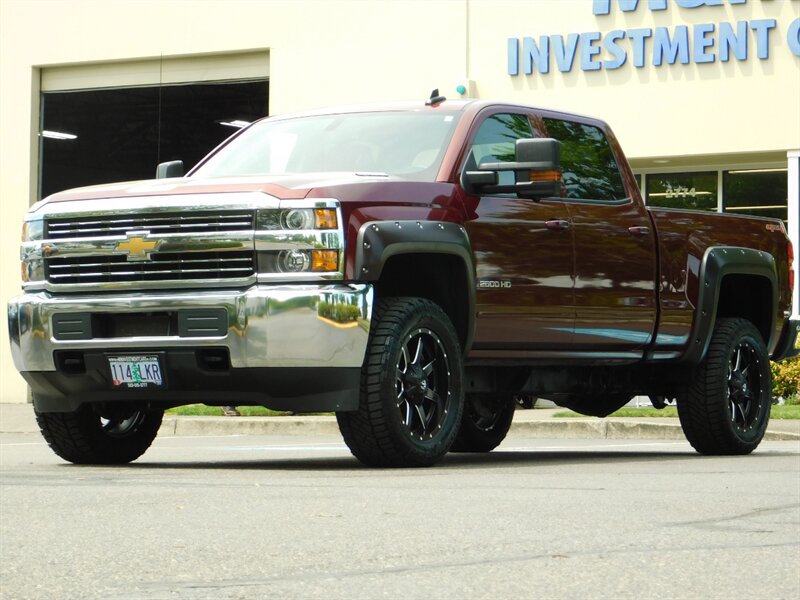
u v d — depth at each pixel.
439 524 5.22
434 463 8.25
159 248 7.92
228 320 7.72
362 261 7.71
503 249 8.60
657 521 5.39
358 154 8.94
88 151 23.61
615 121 19.69
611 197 9.70
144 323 8.01
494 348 8.65
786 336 11.20
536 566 4.25
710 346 10.26
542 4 20.09
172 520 5.30
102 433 8.87
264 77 22.41
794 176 18.94
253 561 4.31
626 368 10.25
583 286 9.14
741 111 19.08
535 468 8.29
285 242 7.70
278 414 17.45
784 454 10.60
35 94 23.78
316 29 21.70
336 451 11.34
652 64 19.48
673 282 9.91
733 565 4.32
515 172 9.10
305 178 7.96
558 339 9.00
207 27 22.55
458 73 20.64
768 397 10.70
